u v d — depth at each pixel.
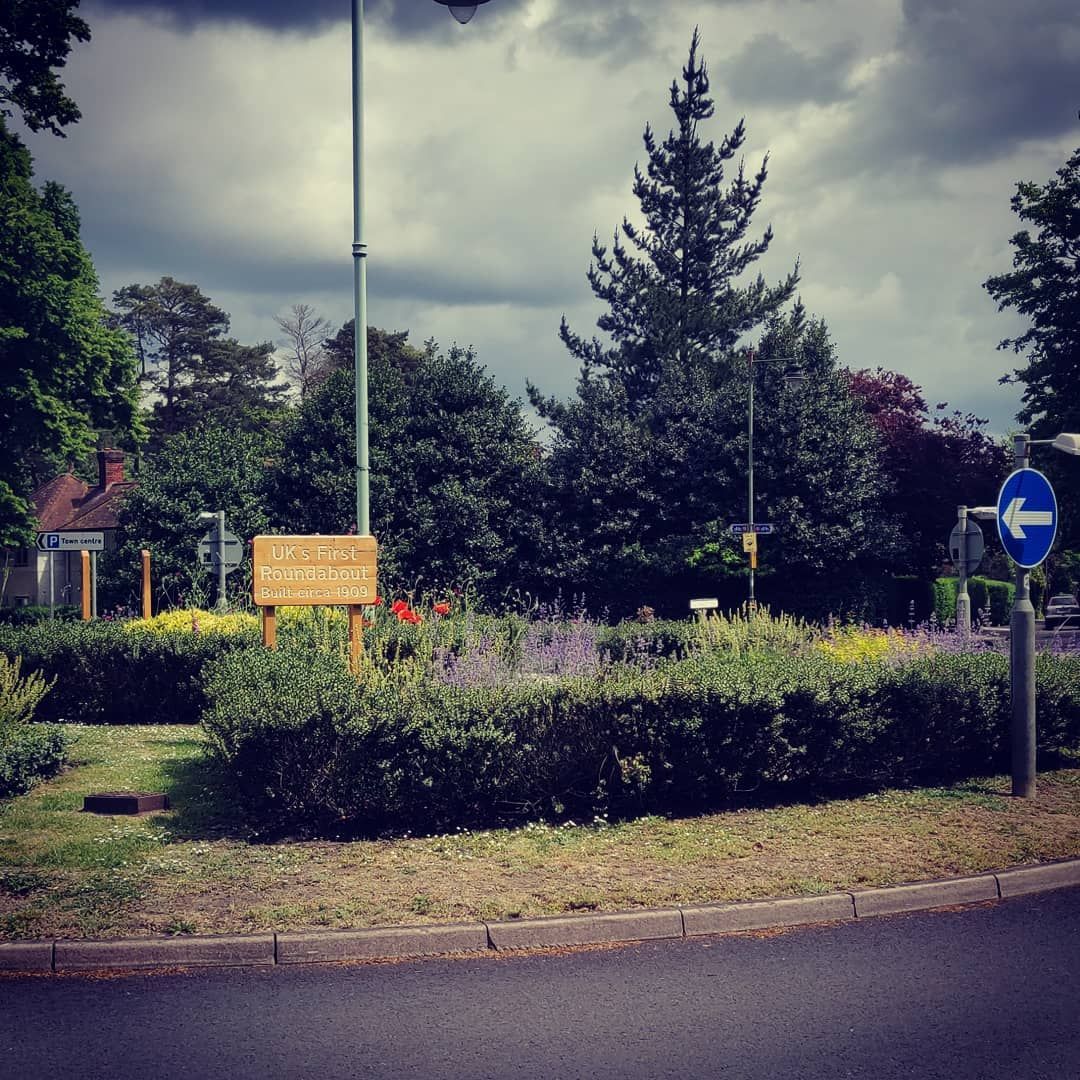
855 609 38.72
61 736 10.80
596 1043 4.98
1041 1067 4.73
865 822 8.71
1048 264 37.91
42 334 34.66
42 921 6.30
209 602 34.81
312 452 39.41
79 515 60.19
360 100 14.77
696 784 9.09
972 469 41.84
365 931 6.16
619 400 43.59
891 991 5.61
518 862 7.56
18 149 34.53
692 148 51.16
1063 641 22.06
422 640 13.41
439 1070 4.70
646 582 40.09
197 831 8.45
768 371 40.97
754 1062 4.78
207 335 80.50
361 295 15.02
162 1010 5.39
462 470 40.38
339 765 8.29
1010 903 7.15
